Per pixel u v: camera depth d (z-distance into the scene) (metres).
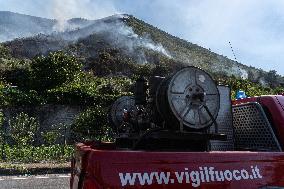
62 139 26.36
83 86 30.02
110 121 5.71
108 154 3.56
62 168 15.95
